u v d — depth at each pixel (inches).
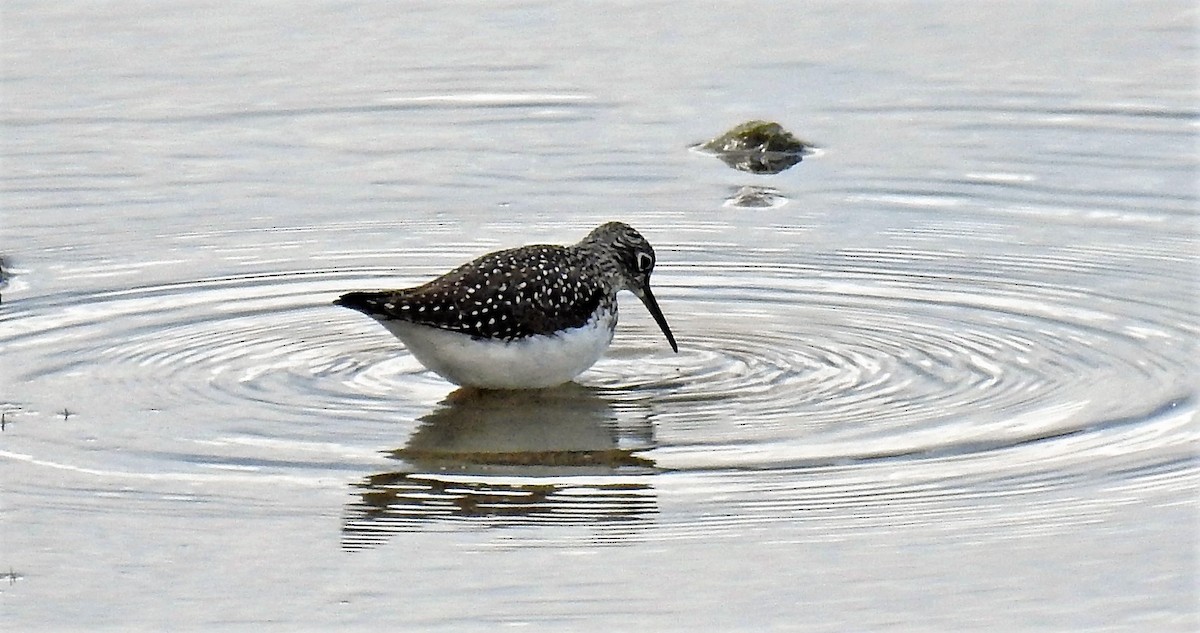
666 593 437.7
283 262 706.2
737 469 506.6
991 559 452.1
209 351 610.9
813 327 637.9
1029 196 774.5
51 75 914.7
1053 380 573.6
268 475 506.0
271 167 813.2
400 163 821.2
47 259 706.2
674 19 1016.9
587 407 562.3
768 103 893.8
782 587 439.2
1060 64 937.5
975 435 527.5
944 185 790.5
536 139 852.0
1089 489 489.4
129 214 756.6
